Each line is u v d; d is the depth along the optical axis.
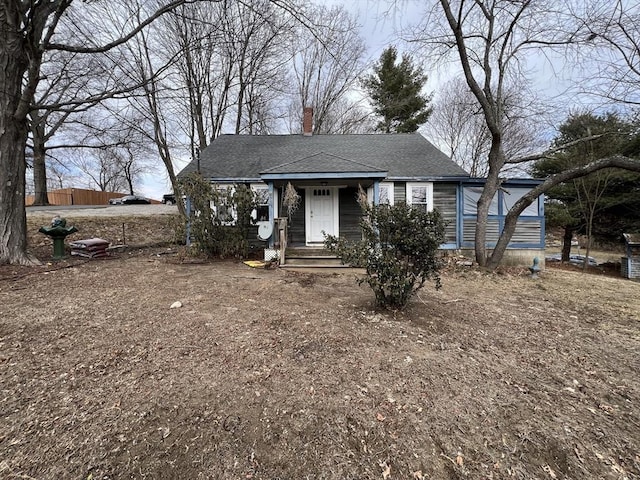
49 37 7.66
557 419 2.50
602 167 8.30
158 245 11.60
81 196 31.69
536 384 3.00
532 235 10.89
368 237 4.77
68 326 3.89
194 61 16.50
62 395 2.54
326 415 2.43
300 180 9.16
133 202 31.34
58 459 1.95
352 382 2.88
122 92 8.84
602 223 17.83
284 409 2.48
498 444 2.22
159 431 2.20
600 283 8.04
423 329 4.18
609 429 2.41
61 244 8.26
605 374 3.23
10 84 7.17
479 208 9.62
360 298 5.54
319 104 23.22
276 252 8.77
